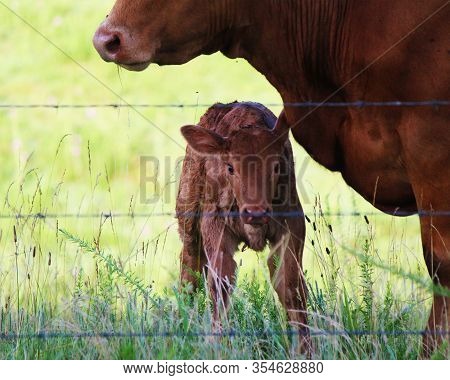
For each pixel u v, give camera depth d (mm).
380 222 17641
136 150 24609
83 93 28078
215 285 10898
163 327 9969
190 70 29594
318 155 10891
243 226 11070
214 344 9648
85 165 23750
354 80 10211
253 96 27141
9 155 24281
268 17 10430
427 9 9688
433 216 9703
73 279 11070
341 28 10258
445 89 9594
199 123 12570
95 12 32219
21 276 11891
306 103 10461
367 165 10367
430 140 9586
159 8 10188
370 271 10453
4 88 28469
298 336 10102
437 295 9734
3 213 14656
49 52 30531
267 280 10625
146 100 27438
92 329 10086
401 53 9734
